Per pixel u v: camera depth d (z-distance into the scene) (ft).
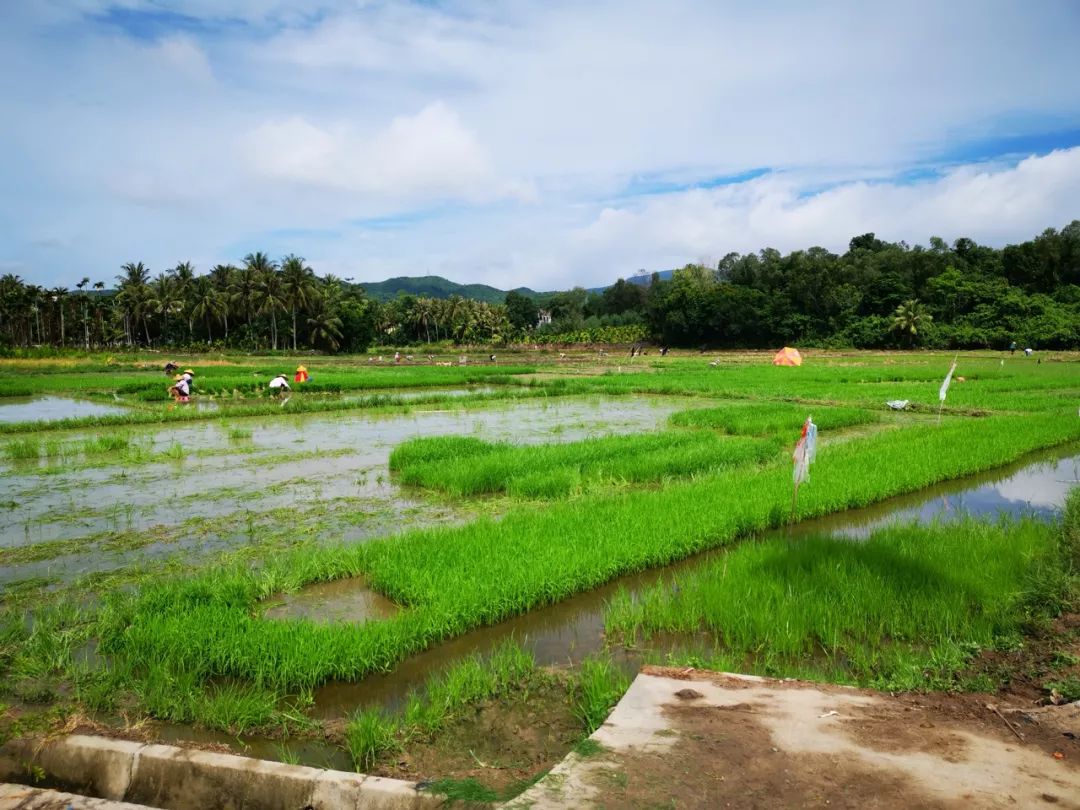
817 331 272.72
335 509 40.01
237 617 23.03
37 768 16.52
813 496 39.27
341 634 21.62
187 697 18.76
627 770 13.87
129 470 50.75
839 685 18.45
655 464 48.24
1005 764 14.03
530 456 50.31
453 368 170.30
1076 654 19.63
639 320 357.20
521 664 20.95
